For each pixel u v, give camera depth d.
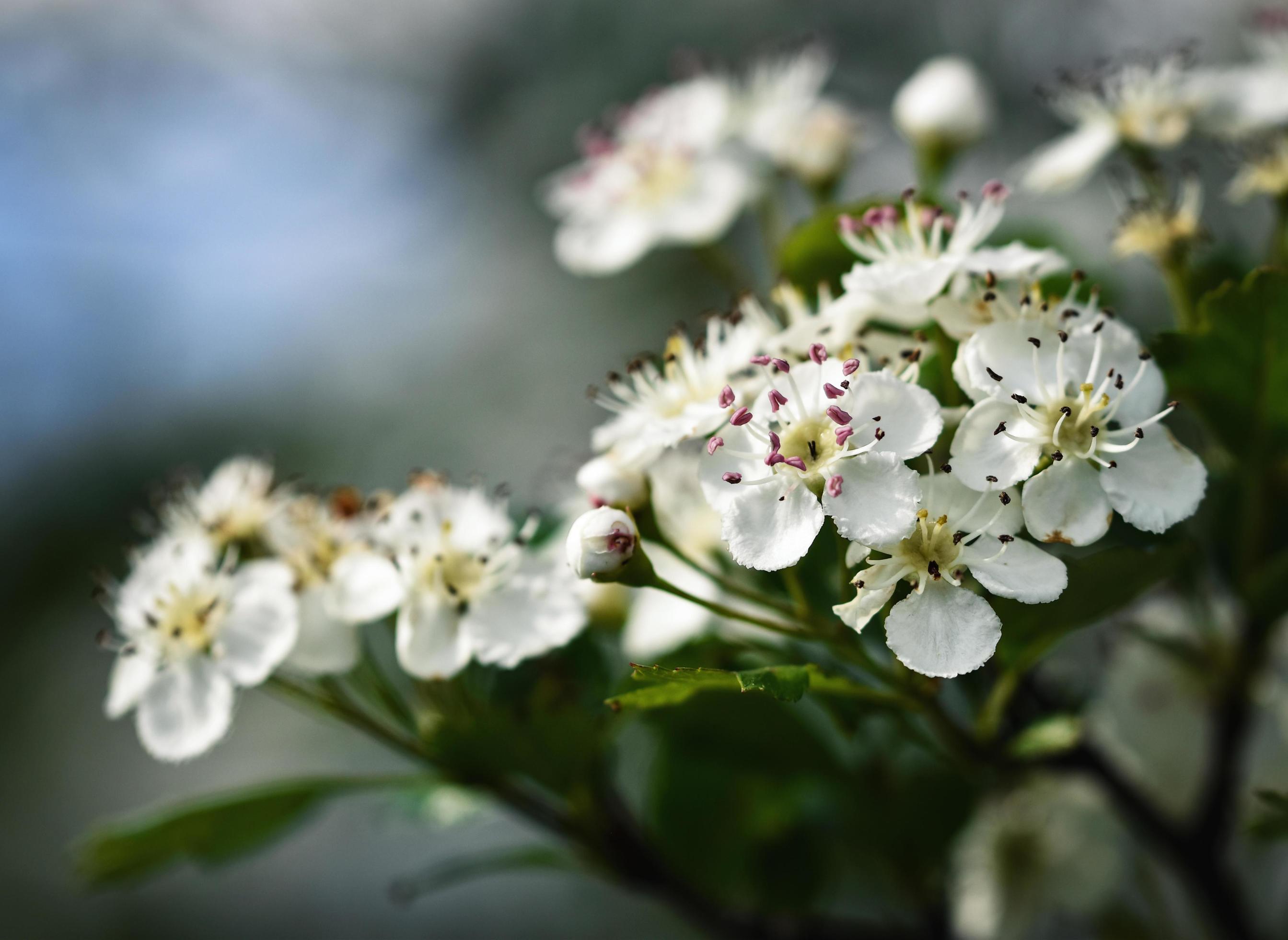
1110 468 0.22
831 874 0.26
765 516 0.22
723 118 0.29
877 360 0.23
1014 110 0.41
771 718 0.25
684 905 0.25
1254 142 0.26
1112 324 0.22
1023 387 0.22
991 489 0.22
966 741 0.23
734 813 0.26
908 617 0.22
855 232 0.24
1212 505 0.25
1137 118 0.26
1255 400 0.24
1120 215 0.25
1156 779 0.26
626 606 0.25
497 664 0.24
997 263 0.23
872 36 0.43
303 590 0.24
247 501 0.25
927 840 0.26
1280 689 0.26
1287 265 0.25
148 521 0.26
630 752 0.29
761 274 0.40
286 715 0.41
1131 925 0.26
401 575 0.24
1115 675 0.26
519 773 0.25
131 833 0.25
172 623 0.24
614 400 0.24
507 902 0.41
